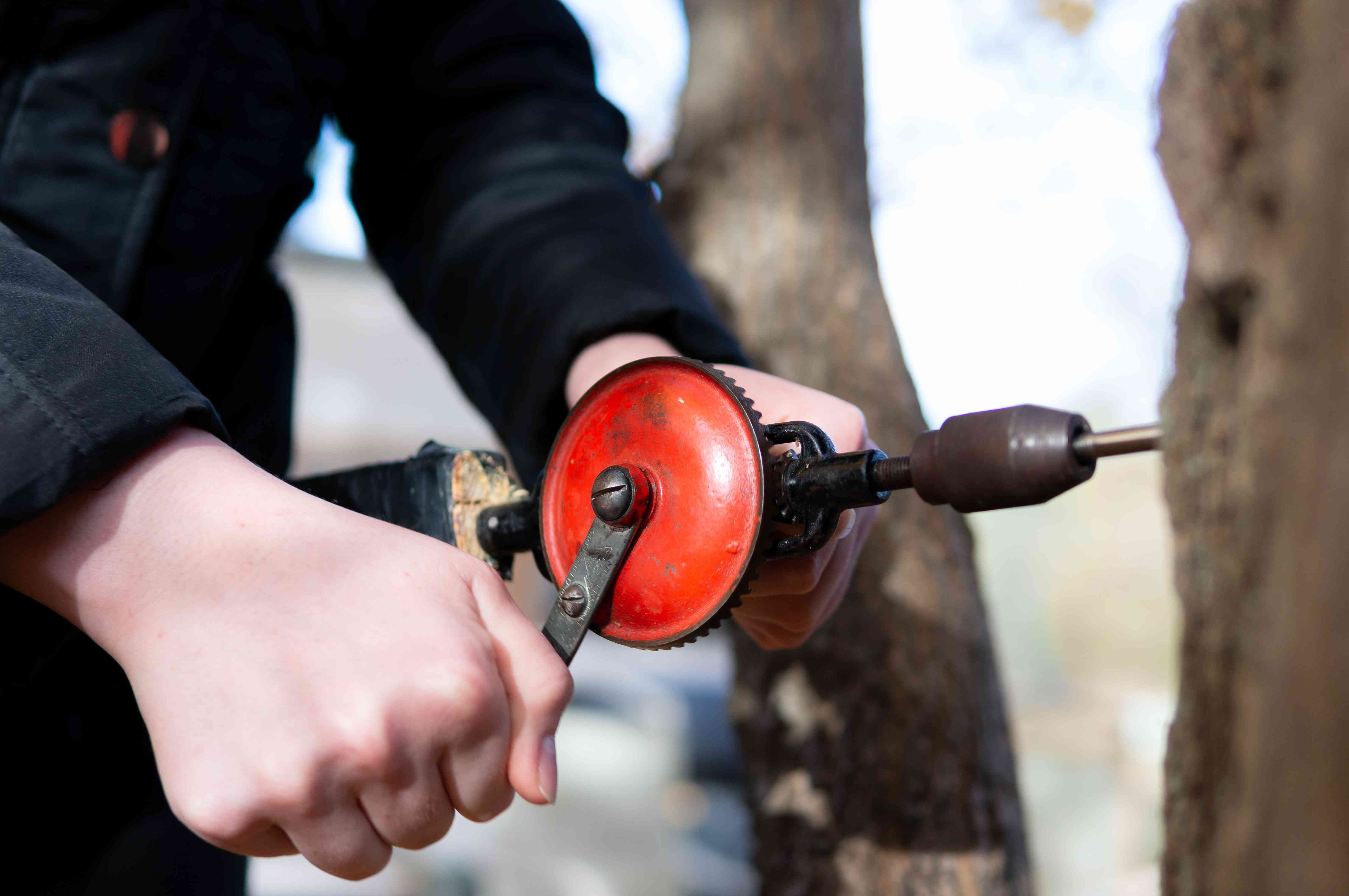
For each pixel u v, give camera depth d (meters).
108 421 0.59
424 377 7.05
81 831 0.91
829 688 1.23
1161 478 0.69
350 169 1.26
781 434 0.67
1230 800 0.56
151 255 0.83
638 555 0.67
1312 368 0.49
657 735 3.92
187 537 0.59
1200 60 0.62
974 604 1.28
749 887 3.85
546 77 1.19
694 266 1.43
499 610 0.61
